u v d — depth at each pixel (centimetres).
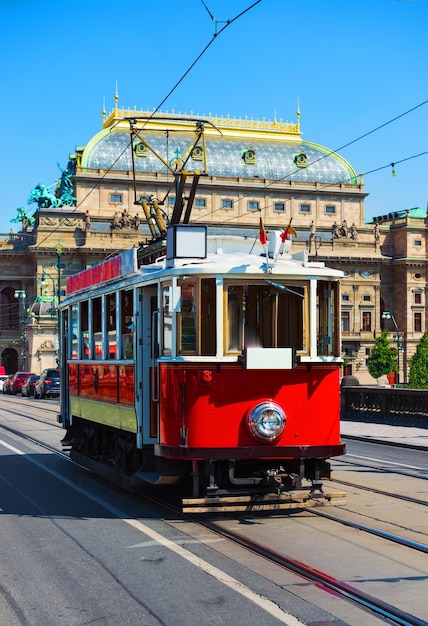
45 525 1227
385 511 1313
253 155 13138
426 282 14100
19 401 5925
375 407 3381
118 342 1432
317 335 1224
